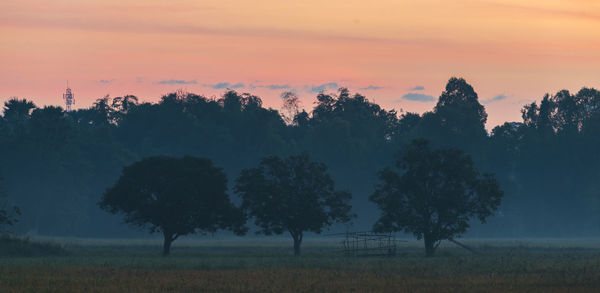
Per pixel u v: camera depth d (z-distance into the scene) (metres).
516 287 41.41
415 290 39.91
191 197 84.38
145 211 83.56
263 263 60.94
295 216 89.38
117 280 43.62
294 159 95.69
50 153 168.62
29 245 79.00
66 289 39.03
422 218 89.12
